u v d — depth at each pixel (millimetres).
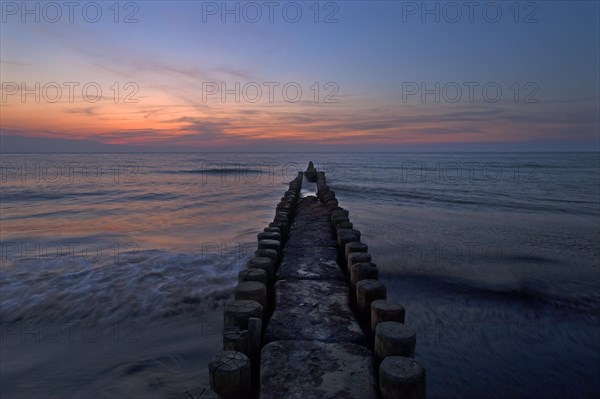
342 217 8672
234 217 17172
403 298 7930
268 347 3252
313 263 5926
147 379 4996
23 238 12992
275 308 4152
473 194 27156
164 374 5105
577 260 10695
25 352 5594
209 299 7461
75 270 9133
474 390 4996
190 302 7320
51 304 7207
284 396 2621
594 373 5387
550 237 13625
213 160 104875
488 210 19922
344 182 37094
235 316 3379
